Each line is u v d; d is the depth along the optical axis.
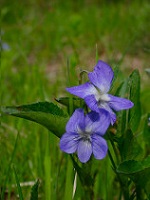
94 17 0.97
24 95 0.42
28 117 0.18
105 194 0.26
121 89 0.23
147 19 0.89
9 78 0.53
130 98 0.22
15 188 0.28
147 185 0.20
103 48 0.72
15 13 1.04
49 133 0.24
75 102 0.20
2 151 0.30
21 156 0.32
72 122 0.18
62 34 0.82
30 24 0.96
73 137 0.18
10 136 0.33
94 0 1.25
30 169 0.30
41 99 0.33
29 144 0.32
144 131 0.24
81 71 0.20
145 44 0.71
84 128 0.18
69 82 0.25
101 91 0.18
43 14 1.14
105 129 0.18
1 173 0.28
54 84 0.50
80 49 0.71
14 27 0.92
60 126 0.19
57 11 1.09
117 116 0.22
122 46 0.72
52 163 0.29
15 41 0.78
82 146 0.18
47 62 0.69
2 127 0.34
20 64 0.61
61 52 0.73
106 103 0.18
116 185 0.28
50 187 0.24
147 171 0.19
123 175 0.20
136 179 0.20
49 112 0.19
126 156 0.20
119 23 0.90
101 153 0.18
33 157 0.31
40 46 0.79
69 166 0.23
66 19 0.97
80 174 0.20
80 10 1.14
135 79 0.22
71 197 0.23
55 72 0.60
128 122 0.21
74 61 0.25
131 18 0.91
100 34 0.82
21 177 0.28
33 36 0.83
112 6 1.15
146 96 0.38
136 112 0.22
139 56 0.68
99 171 0.28
